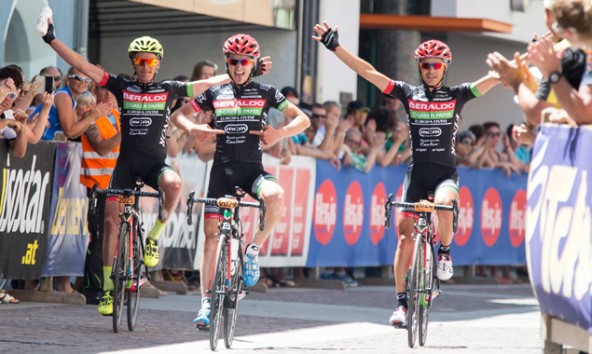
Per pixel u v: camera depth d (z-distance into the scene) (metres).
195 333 18.55
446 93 19.28
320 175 29.78
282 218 28.67
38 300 22.41
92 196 18.45
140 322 19.72
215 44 37.16
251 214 27.89
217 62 37.16
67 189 22.66
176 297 25.12
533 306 26.94
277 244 28.70
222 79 19.22
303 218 29.42
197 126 18.67
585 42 11.84
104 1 36.25
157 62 19.34
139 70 19.27
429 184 19.39
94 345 16.50
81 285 24.00
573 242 12.00
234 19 33.91
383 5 42.38
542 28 47.69
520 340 19.28
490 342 18.88
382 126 32.12
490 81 19.16
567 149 12.22
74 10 28.34
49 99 21.30
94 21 38.12
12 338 16.80
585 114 11.85
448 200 18.58
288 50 36.28
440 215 18.64
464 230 34.88
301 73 36.22
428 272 18.31
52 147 22.16
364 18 41.25
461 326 21.47
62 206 22.56
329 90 37.25
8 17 26.38
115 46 38.12
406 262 19.05
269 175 18.62
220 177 18.77
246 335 18.59
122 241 18.11
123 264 18.25
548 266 12.77
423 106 19.34
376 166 31.81
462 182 34.50
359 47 43.59
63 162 22.47
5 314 19.92
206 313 18.25
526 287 35.78
